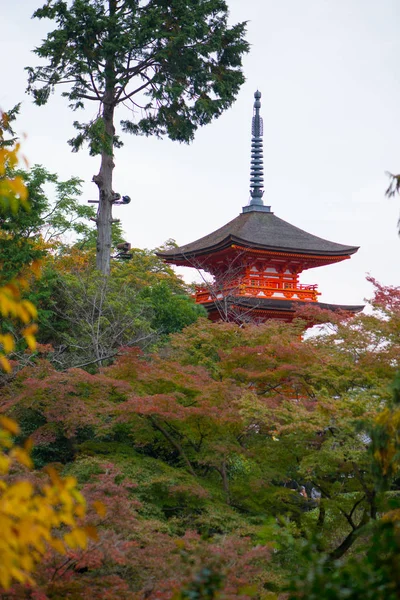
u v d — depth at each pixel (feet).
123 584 34.55
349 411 55.16
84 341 99.45
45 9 122.83
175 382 63.57
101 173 126.82
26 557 17.89
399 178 37.22
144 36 122.62
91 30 122.31
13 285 18.48
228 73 132.57
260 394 70.44
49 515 18.49
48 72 126.31
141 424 63.26
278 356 66.49
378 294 71.51
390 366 61.77
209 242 174.19
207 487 61.52
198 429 63.36
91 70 123.44
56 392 62.69
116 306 103.14
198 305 128.16
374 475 34.09
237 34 132.36
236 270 168.66
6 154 19.45
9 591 30.37
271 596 38.19
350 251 170.09
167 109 132.46
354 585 24.50
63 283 105.40
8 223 98.43
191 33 124.88
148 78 132.87
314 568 25.23
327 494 62.80
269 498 61.77
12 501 17.66
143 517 53.47
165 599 32.37
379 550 25.17
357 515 69.46
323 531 61.52
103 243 125.80
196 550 34.99
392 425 33.53
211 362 73.41
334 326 69.62
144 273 161.68
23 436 71.61
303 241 173.37
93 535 19.31
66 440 71.61
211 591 26.25
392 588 23.00
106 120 129.49
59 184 142.10
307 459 58.29
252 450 63.52
